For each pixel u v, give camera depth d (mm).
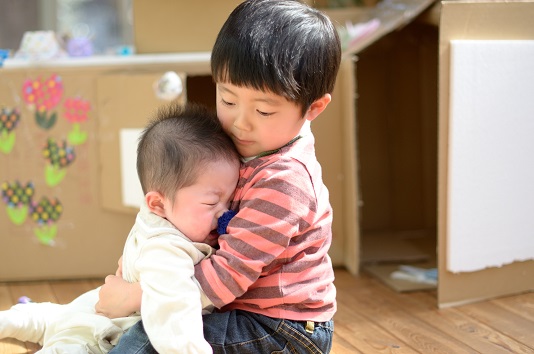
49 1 3738
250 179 987
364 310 1503
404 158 2156
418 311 1484
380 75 2145
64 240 1724
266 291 981
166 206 1000
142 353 952
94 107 1679
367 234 2141
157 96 1602
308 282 1000
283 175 958
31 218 1720
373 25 1829
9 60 1725
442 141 1450
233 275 942
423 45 2092
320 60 958
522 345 1276
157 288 929
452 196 1456
